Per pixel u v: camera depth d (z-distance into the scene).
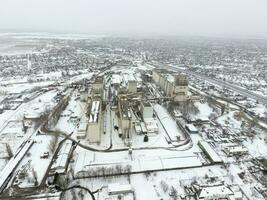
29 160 106.69
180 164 103.38
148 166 101.31
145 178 96.00
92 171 95.94
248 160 110.25
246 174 99.81
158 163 103.19
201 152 116.50
